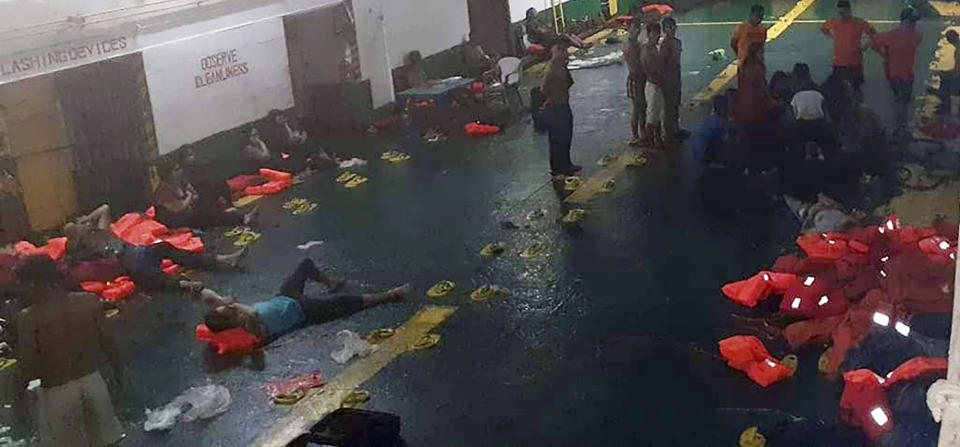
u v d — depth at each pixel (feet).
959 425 7.03
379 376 24.23
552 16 72.49
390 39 54.03
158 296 30.96
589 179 39.01
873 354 22.12
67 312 19.30
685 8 86.53
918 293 23.52
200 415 22.94
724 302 26.43
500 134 48.03
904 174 35.17
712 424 20.74
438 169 42.86
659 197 35.88
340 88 49.65
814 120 37.14
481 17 64.08
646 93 41.83
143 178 38.78
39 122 35.45
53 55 29.55
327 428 20.57
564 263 30.42
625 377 23.07
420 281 30.07
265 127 46.44
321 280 29.53
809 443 19.67
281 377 24.68
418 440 21.20
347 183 41.91
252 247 34.88
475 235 33.76
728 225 32.24
